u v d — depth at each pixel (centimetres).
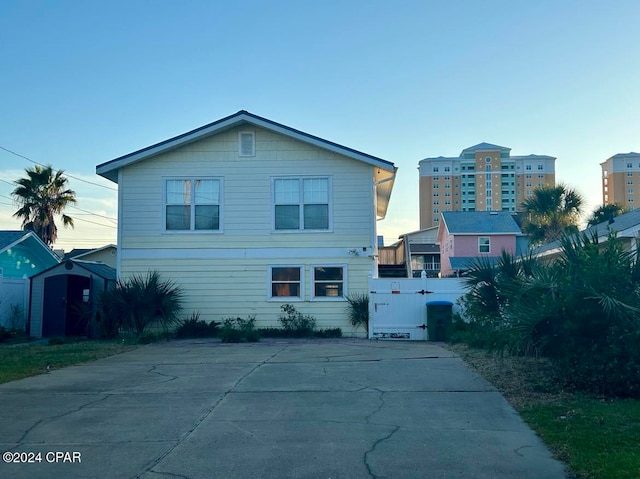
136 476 599
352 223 2027
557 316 932
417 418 802
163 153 2070
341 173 2042
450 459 640
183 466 626
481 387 993
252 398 928
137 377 1123
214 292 2033
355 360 1320
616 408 813
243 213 2048
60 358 1378
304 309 2011
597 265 934
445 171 11512
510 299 1129
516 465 621
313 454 659
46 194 3766
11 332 1984
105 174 2123
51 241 3788
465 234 4531
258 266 2033
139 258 2048
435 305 1828
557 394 917
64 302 2059
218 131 2058
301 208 2041
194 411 849
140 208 2062
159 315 1964
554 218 3925
